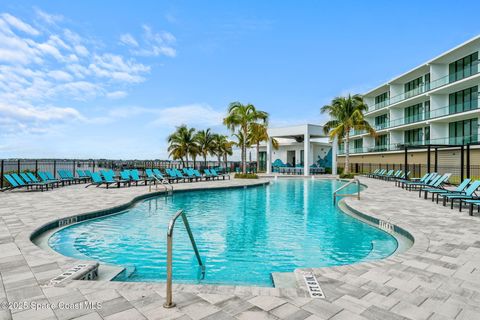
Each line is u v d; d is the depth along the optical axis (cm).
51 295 308
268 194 1513
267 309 284
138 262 516
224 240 658
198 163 4406
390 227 707
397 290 330
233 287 333
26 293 312
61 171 1666
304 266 506
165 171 2102
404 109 3388
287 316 271
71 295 309
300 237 684
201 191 1566
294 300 304
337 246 618
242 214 959
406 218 767
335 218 895
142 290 322
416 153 2914
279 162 4169
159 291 320
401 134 3412
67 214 767
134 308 283
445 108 2628
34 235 591
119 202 1000
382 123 3850
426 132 2959
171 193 1430
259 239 666
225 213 978
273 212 996
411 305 296
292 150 4178
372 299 308
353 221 850
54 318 264
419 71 2988
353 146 4481
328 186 1994
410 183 1422
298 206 1122
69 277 355
